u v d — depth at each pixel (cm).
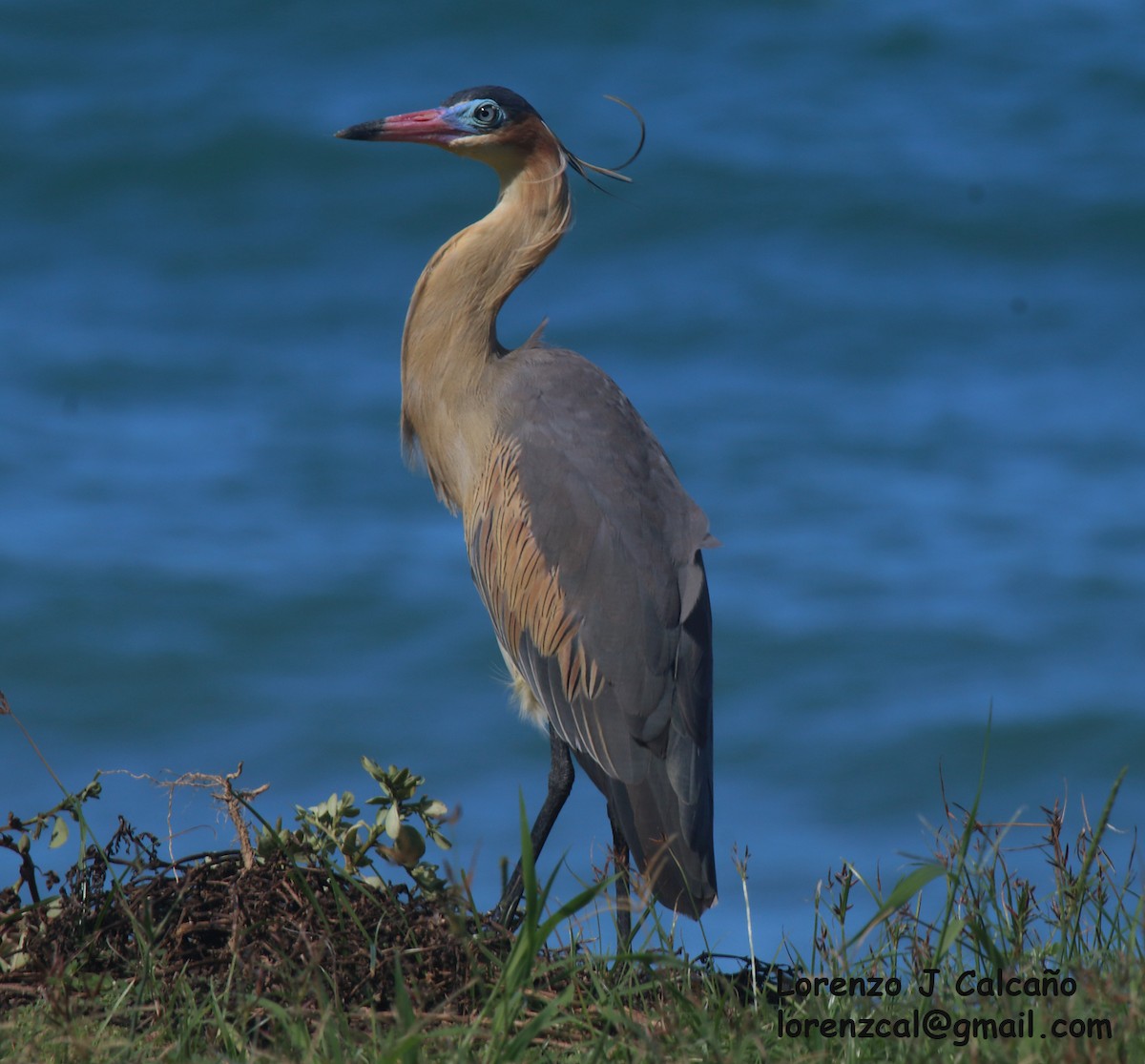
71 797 946
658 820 993
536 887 734
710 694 1048
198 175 5381
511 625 1123
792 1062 776
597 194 5341
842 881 917
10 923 928
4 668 3266
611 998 856
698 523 1084
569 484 1090
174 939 902
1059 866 917
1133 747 3056
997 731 3120
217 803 2211
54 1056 805
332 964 862
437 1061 785
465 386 1197
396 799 951
